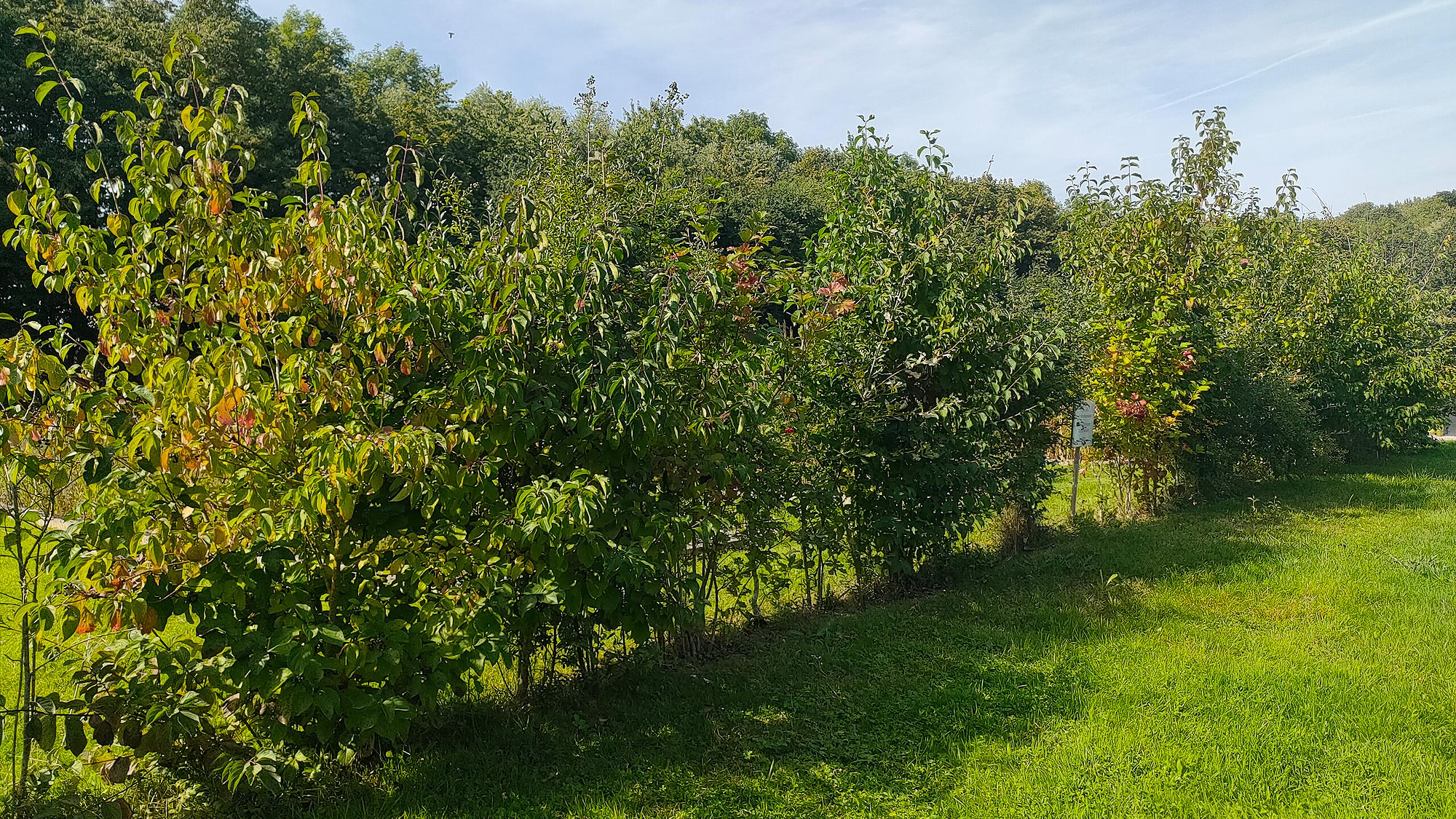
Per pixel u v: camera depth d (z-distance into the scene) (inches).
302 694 129.1
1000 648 224.5
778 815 144.5
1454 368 605.3
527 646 178.9
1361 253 598.5
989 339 277.0
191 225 142.2
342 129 923.4
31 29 135.4
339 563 141.6
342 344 145.4
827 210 304.5
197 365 136.3
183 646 132.0
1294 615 251.3
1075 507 403.5
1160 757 161.9
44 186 136.0
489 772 153.8
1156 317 394.9
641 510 166.9
